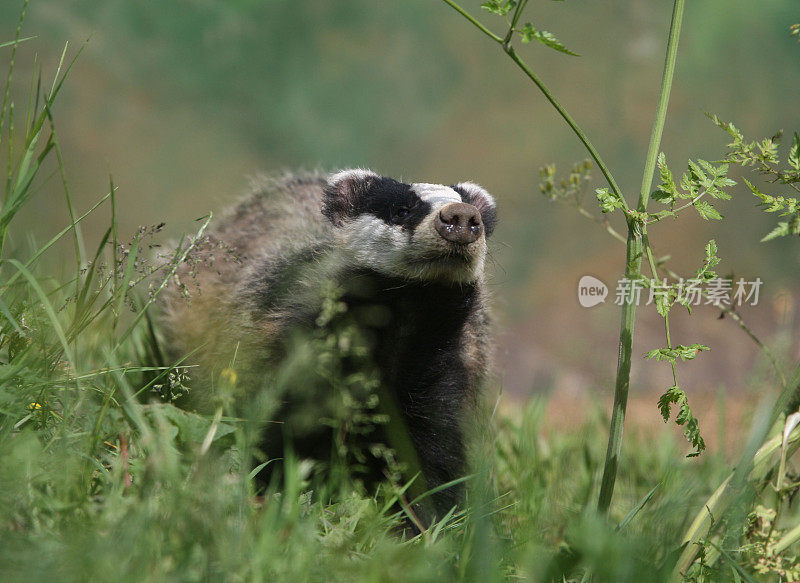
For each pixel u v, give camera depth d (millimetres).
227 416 7078
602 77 27344
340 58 27453
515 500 7555
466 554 5254
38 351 6465
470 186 10031
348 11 27750
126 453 5719
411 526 7793
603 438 11406
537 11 27625
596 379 13688
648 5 28156
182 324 9781
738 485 5715
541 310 23297
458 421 8875
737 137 6207
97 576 4203
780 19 27766
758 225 24344
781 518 7500
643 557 5414
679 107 26953
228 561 4516
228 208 12578
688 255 23906
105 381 7230
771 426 5930
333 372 7859
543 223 25297
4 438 5520
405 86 27422
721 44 27641
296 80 27078
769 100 27172
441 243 8258
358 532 5883
